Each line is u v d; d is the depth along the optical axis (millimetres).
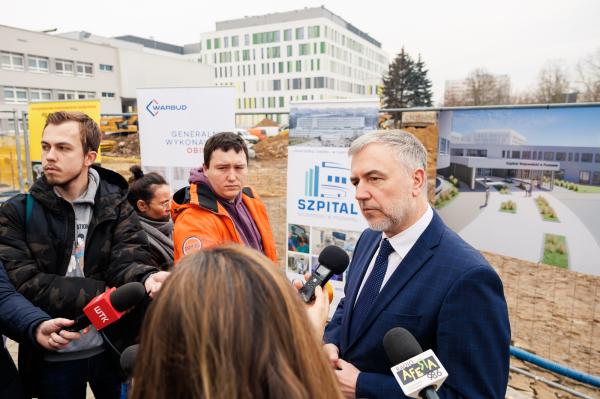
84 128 1822
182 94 4004
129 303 1478
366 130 3510
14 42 36469
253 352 557
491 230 3475
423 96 44062
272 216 7371
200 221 2209
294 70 67500
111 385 2025
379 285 1462
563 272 3844
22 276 1706
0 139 7184
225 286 584
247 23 70938
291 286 668
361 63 78500
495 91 44281
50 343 1554
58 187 1842
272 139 9609
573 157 2996
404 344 1074
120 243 1940
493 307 1217
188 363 556
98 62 43375
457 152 3568
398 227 1416
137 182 2717
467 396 1173
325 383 620
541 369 3311
